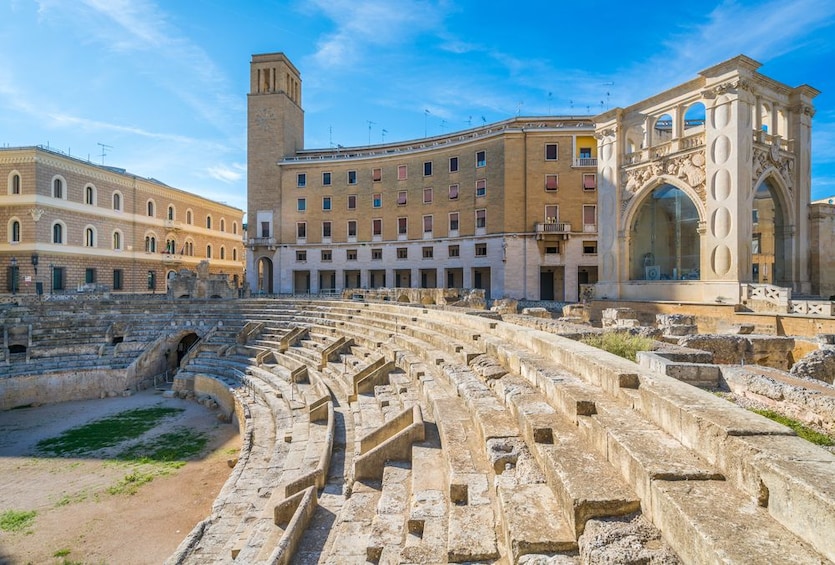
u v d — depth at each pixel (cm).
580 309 2619
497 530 542
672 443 464
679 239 2848
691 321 1750
